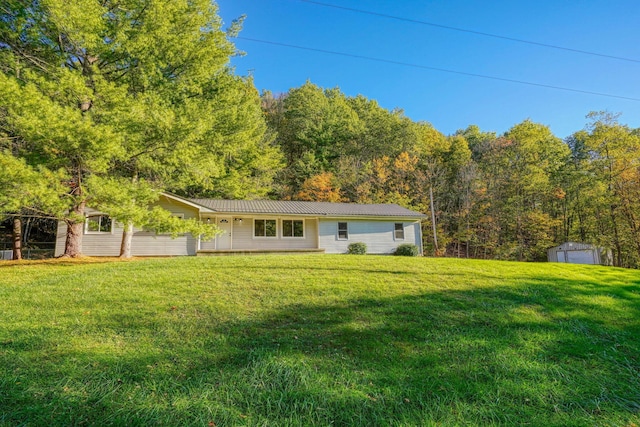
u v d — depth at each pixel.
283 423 2.44
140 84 10.68
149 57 10.20
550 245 24.31
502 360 3.60
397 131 32.62
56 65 9.23
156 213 8.66
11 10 8.69
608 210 20.56
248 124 14.12
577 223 24.70
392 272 7.57
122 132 8.03
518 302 5.62
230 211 15.69
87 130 7.03
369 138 32.47
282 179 29.34
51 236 21.61
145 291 5.70
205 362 3.29
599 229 22.09
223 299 5.35
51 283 6.29
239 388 2.85
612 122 20.36
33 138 7.04
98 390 2.71
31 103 6.63
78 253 11.02
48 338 3.72
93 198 8.08
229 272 7.25
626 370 3.51
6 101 6.57
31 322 4.24
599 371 3.46
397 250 18.38
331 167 30.41
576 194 24.09
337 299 5.48
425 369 3.35
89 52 9.43
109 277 6.72
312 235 17.84
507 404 2.82
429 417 2.57
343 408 2.65
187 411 2.50
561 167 28.28
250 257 10.11
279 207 17.48
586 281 7.39
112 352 3.41
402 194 28.66
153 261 9.09
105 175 9.34
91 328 4.07
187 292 5.68
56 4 7.51
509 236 26.36
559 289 6.53
